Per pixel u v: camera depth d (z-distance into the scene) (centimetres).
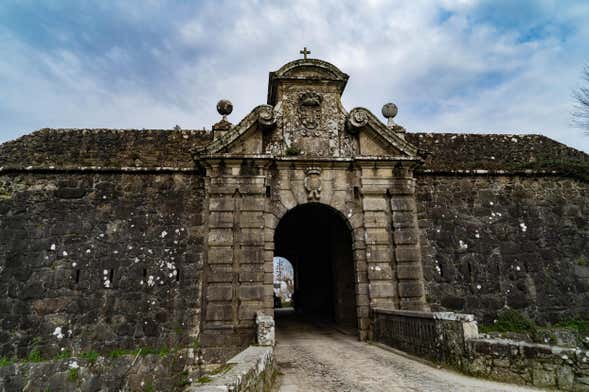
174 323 1083
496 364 657
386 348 980
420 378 681
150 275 1122
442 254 1228
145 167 1213
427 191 1287
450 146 1430
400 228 1176
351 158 1198
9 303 1071
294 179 1184
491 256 1247
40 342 1044
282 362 860
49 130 1315
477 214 1288
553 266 1264
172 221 1178
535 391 588
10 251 1113
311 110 1252
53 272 1104
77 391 984
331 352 962
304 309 2180
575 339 1162
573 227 1318
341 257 1447
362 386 646
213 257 1084
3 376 980
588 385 558
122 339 1063
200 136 1366
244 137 1189
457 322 727
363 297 1127
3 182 1174
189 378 996
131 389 999
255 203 1138
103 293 1098
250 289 1068
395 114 1312
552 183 1357
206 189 1165
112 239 1147
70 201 1173
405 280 1136
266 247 1119
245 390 432
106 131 1334
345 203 1188
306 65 1271
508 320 1180
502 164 1378
